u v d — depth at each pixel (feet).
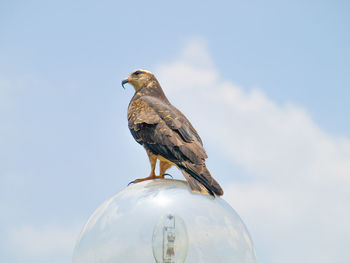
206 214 22.30
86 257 22.35
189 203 22.54
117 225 21.93
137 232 21.45
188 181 24.11
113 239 21.71
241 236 22.71
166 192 23.00
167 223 20.98
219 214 22.74
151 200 22.39
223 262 21.58
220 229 22.16
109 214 22.56
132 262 21.08
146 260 21.02
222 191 25.71
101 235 22.11
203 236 21.66
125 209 22.33
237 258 22.00
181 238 20.86
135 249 21.21
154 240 20.85
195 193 23.39
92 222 23.04
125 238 21.49
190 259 21.26
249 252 22.65
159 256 20.68
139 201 22.41
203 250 21.44
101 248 21.88
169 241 20.75
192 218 21.93
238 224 23.04
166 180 24.47
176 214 21.58
